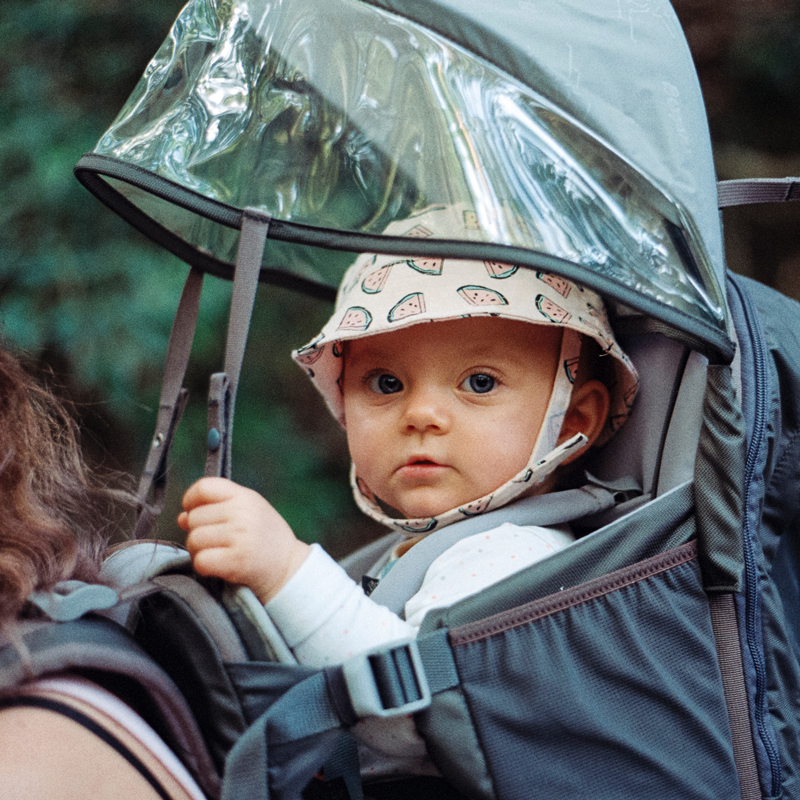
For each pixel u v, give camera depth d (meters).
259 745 0.78
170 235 1.27
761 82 4.07
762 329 1.09
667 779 0.91
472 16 1.00
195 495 0.91
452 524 1.22
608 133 0.99
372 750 1.03
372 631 0.96
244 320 0.92
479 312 1.16
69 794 0.70
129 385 3.21
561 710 0.89
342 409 1.41
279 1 1.07
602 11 1.04
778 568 1.12
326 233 0.93
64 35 3.32
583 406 1.31
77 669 0.77
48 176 3.01
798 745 1.00
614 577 0.95
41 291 3.09
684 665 0.95
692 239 1.01
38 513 0.85
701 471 1.01
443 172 0.94
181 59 1.10
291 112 1.03
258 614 0.86
